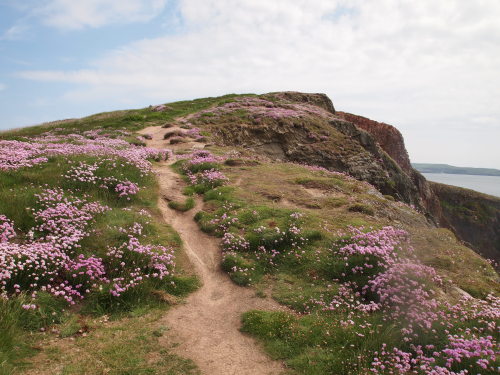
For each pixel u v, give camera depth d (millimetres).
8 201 11953
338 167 35125
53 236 10602
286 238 12344
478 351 7102
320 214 14664
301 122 38406
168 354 7430
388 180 36625
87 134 30500
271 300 9812
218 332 8508
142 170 17375
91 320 8406
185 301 9727
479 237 80938
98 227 11906
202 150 25578
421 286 9898
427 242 13555
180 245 12344
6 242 9727
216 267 11508
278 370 7191
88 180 14836
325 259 11336
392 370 6969
